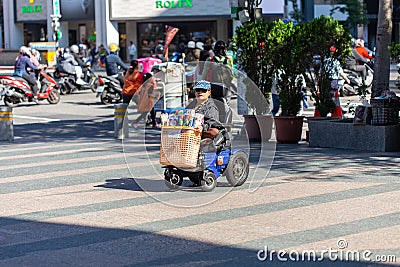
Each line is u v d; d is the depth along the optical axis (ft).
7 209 31.04
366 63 86.02
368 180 35.24
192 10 172.35
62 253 23.93
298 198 31.48
